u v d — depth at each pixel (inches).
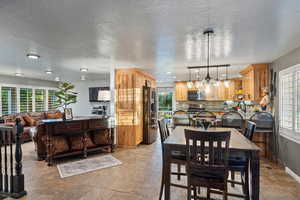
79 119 157.0
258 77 164.6
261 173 124.3
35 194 96.7
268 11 67.7
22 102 261.9
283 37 95.8
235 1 60.7
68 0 59.7
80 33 90.0
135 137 191.8
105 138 178.7
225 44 107.7
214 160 71.3
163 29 85.4
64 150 151.6
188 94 299.0
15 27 82.4
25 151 182.1
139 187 104.3
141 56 135.5
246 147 73.2
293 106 118.1
